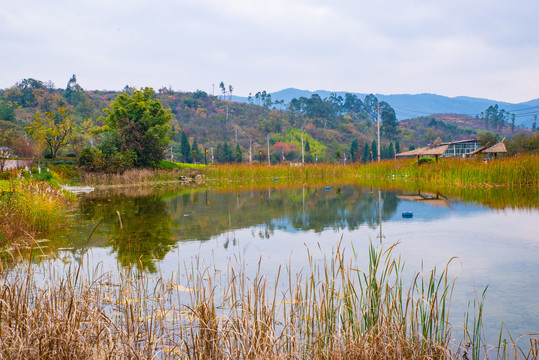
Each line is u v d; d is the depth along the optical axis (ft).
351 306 14.25
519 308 16.60
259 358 11.00
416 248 26.89
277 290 18.58
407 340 13.12
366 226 35.55
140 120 137.18
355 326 13.44
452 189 67.67
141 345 13.19
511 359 12.77
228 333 12.89
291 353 12.28
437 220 37.63
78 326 12.38
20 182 41.63
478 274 21.16
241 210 48.11
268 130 456.04
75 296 15.37
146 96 142.92
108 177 108.06
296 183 97.96
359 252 25.95
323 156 402.52
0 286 13.82
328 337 13.06
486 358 12.16
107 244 29.48
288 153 376.27
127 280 20.24
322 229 34.53
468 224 35.19
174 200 61.77
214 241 30.32
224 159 319.88
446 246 27.37
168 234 33.35
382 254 25.36
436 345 12.26
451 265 22.82
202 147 370.94
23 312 13.01
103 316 13.41
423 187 73.72
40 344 11.10
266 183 102.94
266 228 35.58
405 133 592.19
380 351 11.93
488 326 15.12
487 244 27.73
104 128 139.95
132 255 26.00
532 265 22.63
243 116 502.79
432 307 13.42
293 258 24.64
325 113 538.06
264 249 27.35
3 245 27.43
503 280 20.13
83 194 75.77
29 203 35.29
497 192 60.34
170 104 482.69
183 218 42.34
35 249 27.50
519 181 71.05
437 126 645.51
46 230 34.60
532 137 180.04
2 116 281.54
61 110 132.05
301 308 15.52
